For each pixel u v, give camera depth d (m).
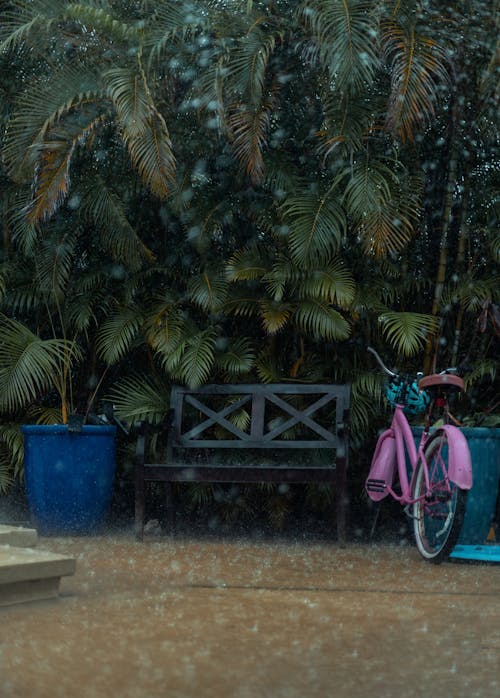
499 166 5.94
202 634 2.68
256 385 5.65
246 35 5.47
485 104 5.60
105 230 5.80
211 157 6.13
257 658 2.39
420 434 4.99
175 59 5.87
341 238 5.63
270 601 3.29
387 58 5.65
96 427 5.57
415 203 5.55
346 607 3.20
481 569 4.31
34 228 5.77
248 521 6.08
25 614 2.96
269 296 5.79
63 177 5.33
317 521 6.10
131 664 2.30
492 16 5.55
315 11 5.31
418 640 2.65
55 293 5.82
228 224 6.12
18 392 5.54
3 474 5.94
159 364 6.34
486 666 2.35
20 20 5.92
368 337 6.00
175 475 5.22
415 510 4.71
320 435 5.67
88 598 3.29
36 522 5.55
